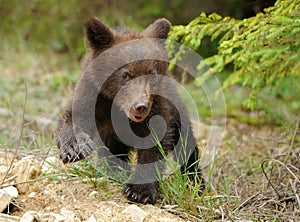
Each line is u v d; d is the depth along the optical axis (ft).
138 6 74.74
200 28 39.22
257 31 34.65
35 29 77.05
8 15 78.95
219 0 67.05
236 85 61.11
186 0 70.64
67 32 76.33
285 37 35.17
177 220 28.50
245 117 56.59
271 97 55.52
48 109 51.72
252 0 62.13
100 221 27.45
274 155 38.73
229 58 41.06
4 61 69.31
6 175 28.84
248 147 46.57
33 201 29.22
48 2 77.46
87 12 76.59
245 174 37.81
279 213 31.32
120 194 31.45
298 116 45.37
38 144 39.60
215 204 31.37
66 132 32.89
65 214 27.53
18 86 60.70
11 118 49.70
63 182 30.58
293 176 33.60
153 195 31.22
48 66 69.56
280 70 39.29
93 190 31.09
